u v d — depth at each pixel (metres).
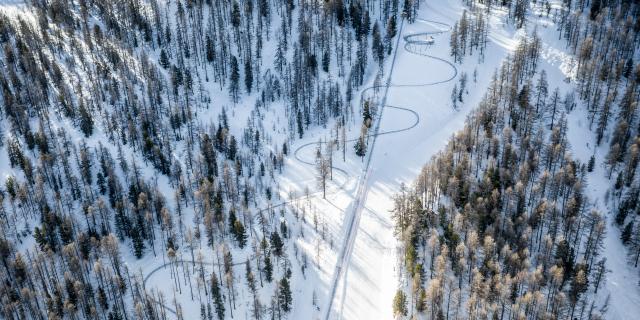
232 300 141.00
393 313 130.62
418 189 164.88
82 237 159.75
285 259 148.38
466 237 146.25
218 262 146.50
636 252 143.00
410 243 139.38
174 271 155.25
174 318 139.75
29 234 171.62
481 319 118.38
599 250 147.25
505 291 123.06
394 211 164.75
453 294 127.38
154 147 192.75
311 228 165.00
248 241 160.62
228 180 178.38
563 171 160.00
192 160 197.75
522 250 138.25
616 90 199.00
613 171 172.38
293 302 140.12
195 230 167.25
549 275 131.12
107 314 145.62
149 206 171.88
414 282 127.56
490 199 153.75
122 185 188.38
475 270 129.75
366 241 160.00
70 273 153.62
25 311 147.88
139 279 151.88
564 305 122.81
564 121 189.75
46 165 185.62
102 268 150.25
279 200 180.50
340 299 140.38
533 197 160.75
